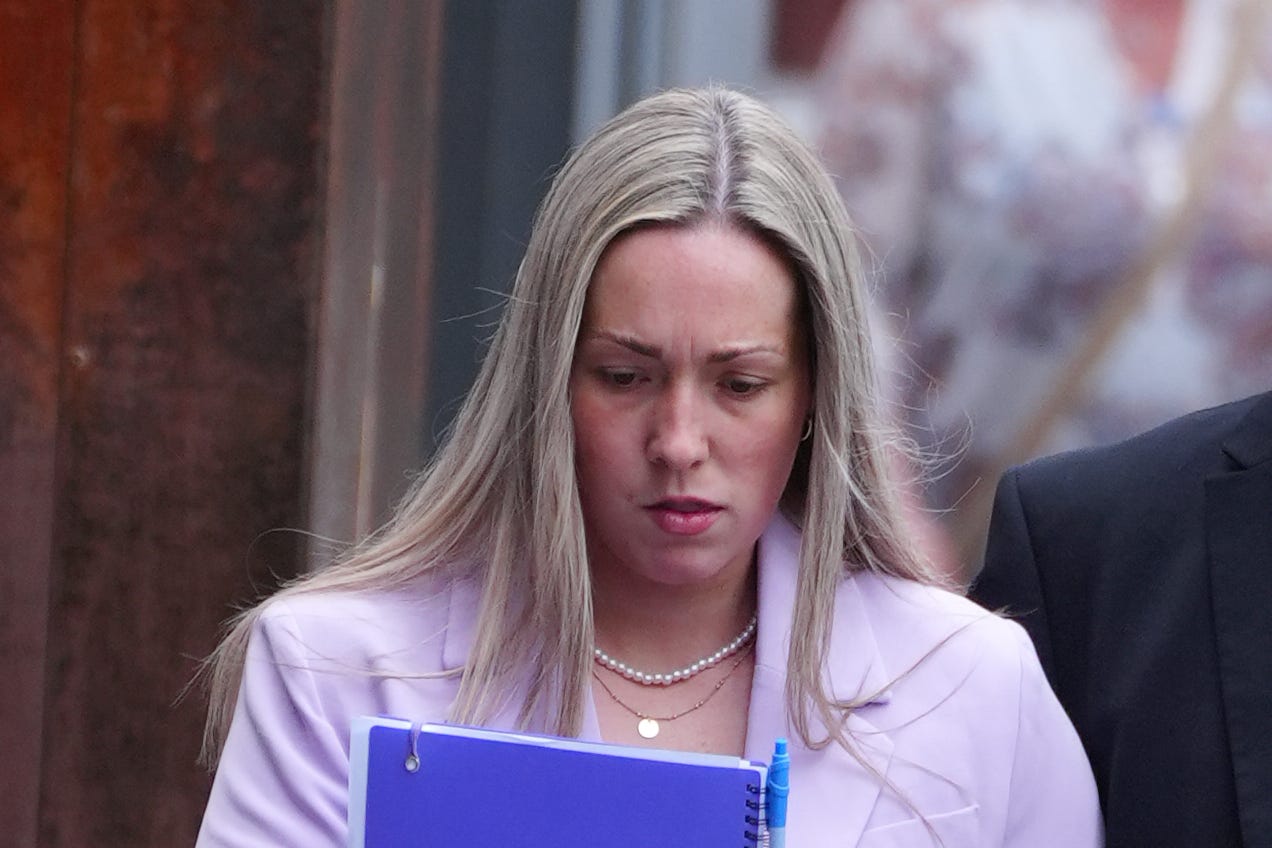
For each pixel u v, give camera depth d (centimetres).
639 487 775
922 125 1406
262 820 782
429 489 855
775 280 777
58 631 1245
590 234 768
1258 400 964
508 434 821
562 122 1282
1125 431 1436
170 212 1237
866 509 851
